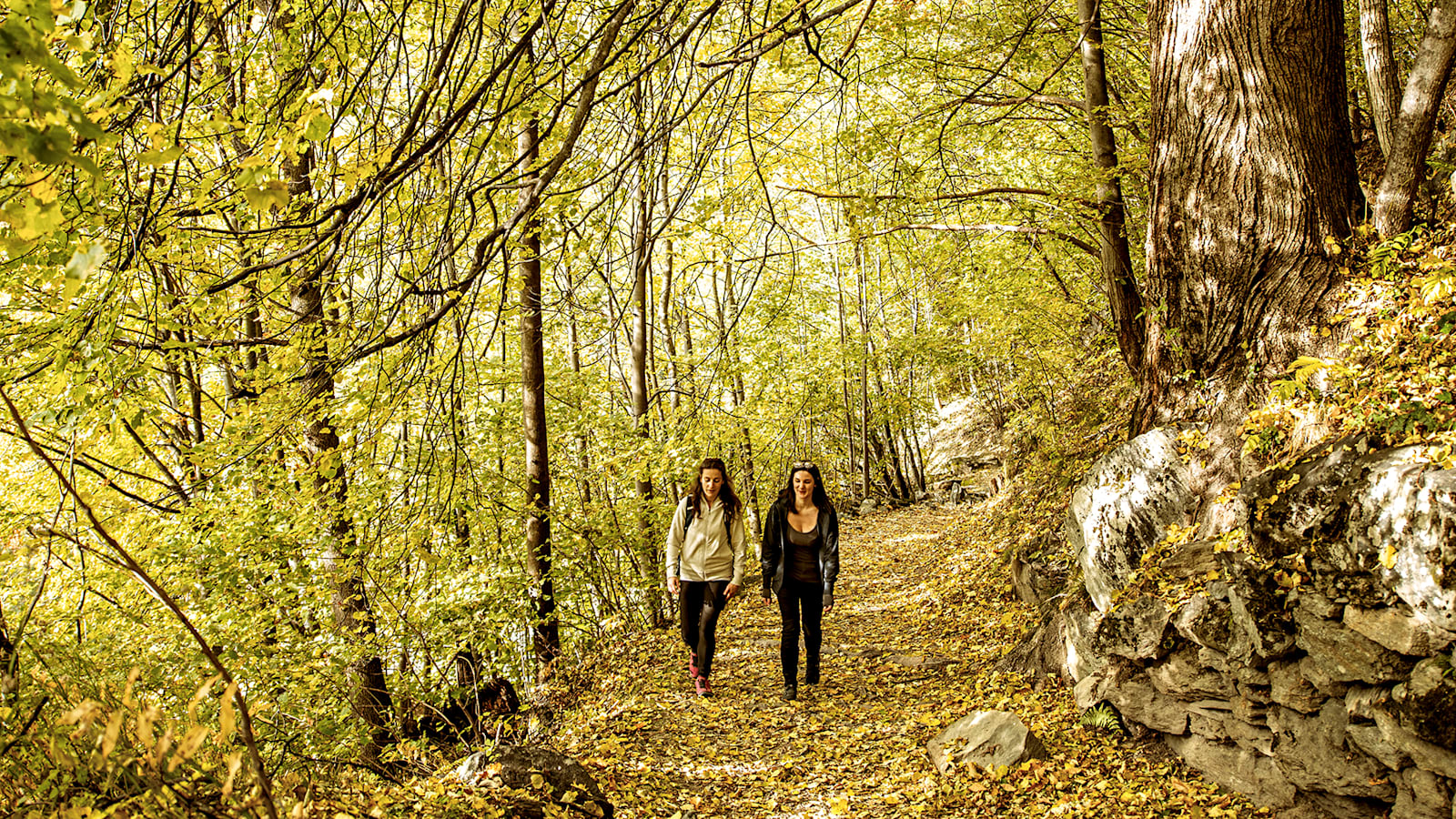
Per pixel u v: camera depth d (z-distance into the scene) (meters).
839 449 26.91
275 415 5.24
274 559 6.00
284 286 4.22
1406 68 7.49
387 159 3.13
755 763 4.86
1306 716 3.53
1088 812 3.88
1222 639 3.89
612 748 4.97
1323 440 3.98
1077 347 13.45
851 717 5.59
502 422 9.99
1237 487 4.43
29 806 1.78
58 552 4.57
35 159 1.45
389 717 6.27
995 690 5.64
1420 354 3.70
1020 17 8.54
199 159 4.50
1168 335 5.16
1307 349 4.47
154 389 6.66
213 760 2.11
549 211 4.68
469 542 7.48
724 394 16.48
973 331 19.11
